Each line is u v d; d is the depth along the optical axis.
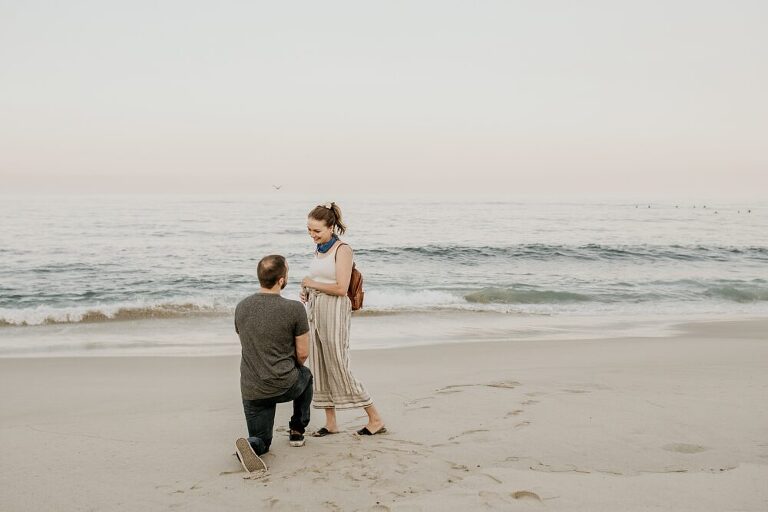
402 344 9.84
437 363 7.93
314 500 3.16
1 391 6.37
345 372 4.22
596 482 3.28
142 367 7.77
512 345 9.49
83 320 12.44
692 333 10.98
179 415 5.18
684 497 3.08
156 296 16.72
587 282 19.45
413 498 3.10
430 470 3.55
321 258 4.21
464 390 5.76
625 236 37.44
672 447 3.99
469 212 75.12
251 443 3.71
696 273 21.92
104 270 21.61
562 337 10.57
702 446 4.01
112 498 3.31
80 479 3.61
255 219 54.94
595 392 5.60
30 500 3.31
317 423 4.75
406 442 4.11
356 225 48.75
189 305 14.16
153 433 4.60
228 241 33.25
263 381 3.74
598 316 13.51
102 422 4.96
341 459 3.76
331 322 4.18
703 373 6.72
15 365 7.88
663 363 7.72
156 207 83.62
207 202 113.94
